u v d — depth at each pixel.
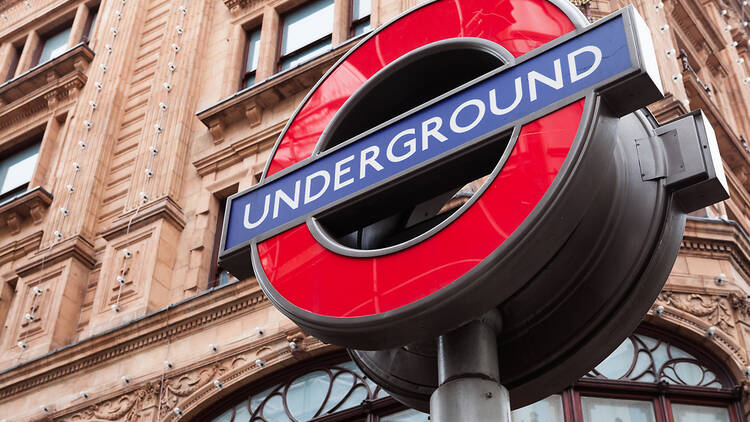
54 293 15.68
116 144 18.67
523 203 4.13
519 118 4.46
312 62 16.56
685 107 15.30
